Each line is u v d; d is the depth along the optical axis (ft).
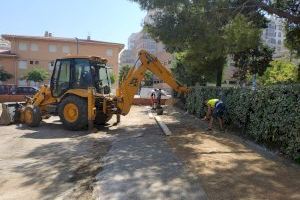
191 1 51.39
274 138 36.60
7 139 45.60
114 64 216.54
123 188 24.44
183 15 52.03
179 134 48.52
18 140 44.83
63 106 53.72
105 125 59.72
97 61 57.11
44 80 187.73
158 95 89.20
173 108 97.25
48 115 59.82
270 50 89.35
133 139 44.65
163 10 53.62
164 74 60.13
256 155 34.47
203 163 31.07
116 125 59.88
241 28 50.85
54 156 35.53
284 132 34.32
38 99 58.80
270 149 37.11
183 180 26.09
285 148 34.47
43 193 24.49
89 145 41.32
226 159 32.65
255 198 22.39
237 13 52.01
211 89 63.46
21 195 24.14
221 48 52.49
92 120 53.36
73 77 56.03
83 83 55.67
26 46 204.13
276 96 36.40
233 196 22.74
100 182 25.91
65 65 56.95
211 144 40.34
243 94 46.16
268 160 32.35
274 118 36.42
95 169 30.17
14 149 39.11
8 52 202.18
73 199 23.25
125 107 57.41
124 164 31.04
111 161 32.37
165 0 51.47
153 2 52.31
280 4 59.16
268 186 24.72
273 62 94.17
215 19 51.52
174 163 31.14
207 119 58.39
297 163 31.27
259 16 59.52
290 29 67.31
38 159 34.24
